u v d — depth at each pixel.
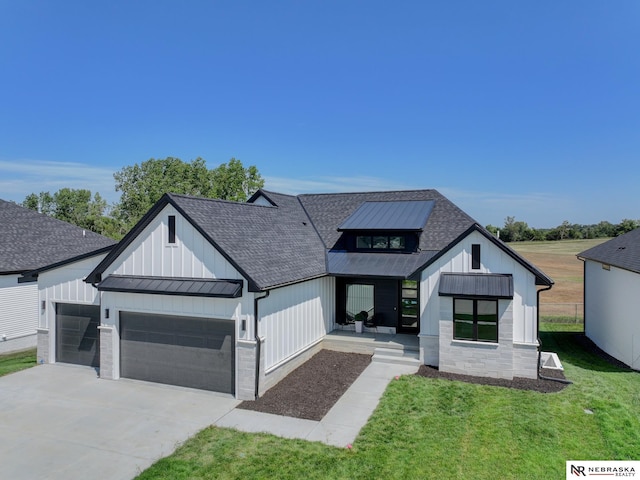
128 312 15.23
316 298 18.23
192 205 14.78
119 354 15.34
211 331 14.11
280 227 18.95
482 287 14.99
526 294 15.12
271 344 14.44
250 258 14.27
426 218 19.78
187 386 14.41
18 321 20.77
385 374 15.60
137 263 15.03
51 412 12.41
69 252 24.48
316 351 18.11
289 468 9.39
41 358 17.31
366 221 20.28
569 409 12.43
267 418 11.98
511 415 12.00
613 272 19.17
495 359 15.05
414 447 10.30
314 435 10.94
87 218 62.19
